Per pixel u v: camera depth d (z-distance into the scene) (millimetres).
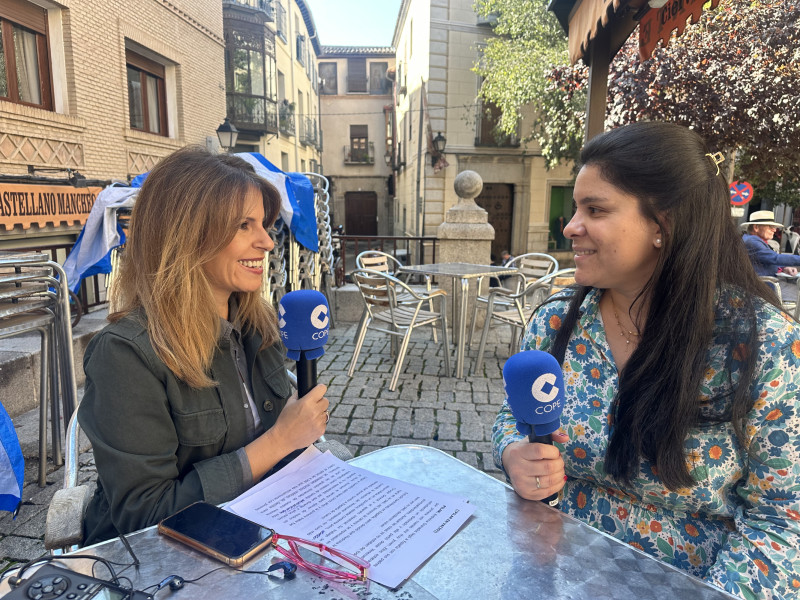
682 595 833
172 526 966
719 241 1075
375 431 3709
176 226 1232
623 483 1192
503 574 875
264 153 20688
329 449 1509
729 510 1145
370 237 7363
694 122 9539
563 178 18391
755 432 1050
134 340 1192
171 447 1225
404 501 1091
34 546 2404
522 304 5152
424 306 6734
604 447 1211
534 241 18641
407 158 23797
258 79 19328
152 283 1246
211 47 13078
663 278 1095
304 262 5828
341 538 967
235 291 1455
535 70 13492
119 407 1152
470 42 17188
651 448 1101
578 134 13352
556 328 1378
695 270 1058
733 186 9914
